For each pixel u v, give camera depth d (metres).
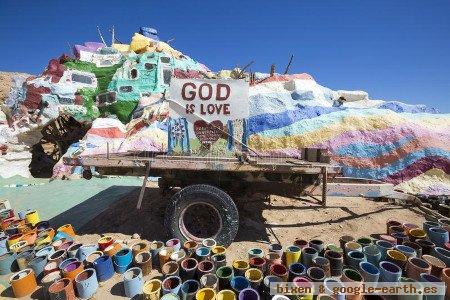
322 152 4.77
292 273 3.02
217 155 4.28
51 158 14.70
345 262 3.58
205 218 4.19
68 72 14.91
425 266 3.16
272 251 3.64
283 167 3.71
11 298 3.04
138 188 7.91
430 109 11.08
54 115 13.53
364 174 8.83
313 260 3.28
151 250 3.65
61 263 3.28
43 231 4.39
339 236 4.52
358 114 9.85
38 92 13.72
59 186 8.82
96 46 22.61
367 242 3.93
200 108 4.29
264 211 5.45
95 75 15.93
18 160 12.01
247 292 2.69
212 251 3.53
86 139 11.56
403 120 9.35
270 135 9.93
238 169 3.71
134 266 3.50
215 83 4.29
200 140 4.30
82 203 6.75
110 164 3.87
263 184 4.45
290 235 4.51
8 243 4.09
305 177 3.93
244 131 4.30
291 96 11.60
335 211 5.55
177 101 4.30
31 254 3.64
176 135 4.31
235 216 3.78
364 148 9.02
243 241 4.24
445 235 3.88
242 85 4.30
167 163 3.76
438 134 8.87
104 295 3.01
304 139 9.58
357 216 5.30
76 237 4.54
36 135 13.35
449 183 8.18
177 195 3.79
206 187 3.75
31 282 3.13
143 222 4.90
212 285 2.81
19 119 13.15
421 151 8.52
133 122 13.20
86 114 14.44
